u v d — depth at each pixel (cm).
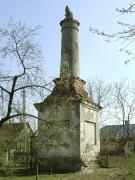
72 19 3000
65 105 2095
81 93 2811
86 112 2833
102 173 2425
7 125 1892
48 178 2178
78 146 2619
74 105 2669
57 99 1825
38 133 1880
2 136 1916
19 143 1939
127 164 3025
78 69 2952
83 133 2705
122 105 5028
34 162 2442
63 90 1859
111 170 2638
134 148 5141
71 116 2658
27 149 1970
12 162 2022
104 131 4591
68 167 2598
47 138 1878
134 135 5447
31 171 2492
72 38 2970
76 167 2581
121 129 5938
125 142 4956
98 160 2916
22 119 1806
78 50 2997
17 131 1917
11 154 2027
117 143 5059
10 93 1562
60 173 2500
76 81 2856
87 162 2709
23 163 2195
